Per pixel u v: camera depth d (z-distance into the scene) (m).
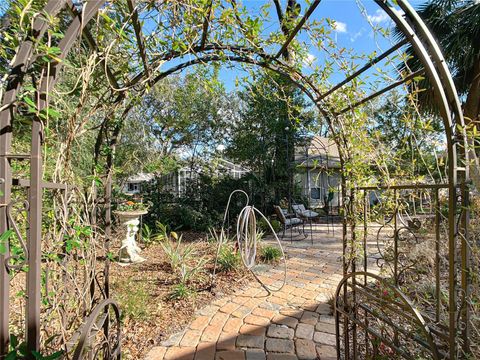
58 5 0.82
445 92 1.01
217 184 8.27
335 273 3.79
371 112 1.75
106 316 1.69
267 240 6.14
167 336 2.25
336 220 9.44
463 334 0.99
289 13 1.57
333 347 2.07
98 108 1.53
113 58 1.50
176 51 1.65
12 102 0.78
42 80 0.86
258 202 8.45
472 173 1.00
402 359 1.54
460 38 4.07
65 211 1.20
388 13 1.04
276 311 2.67
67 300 1.32
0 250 0.73
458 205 0.99
